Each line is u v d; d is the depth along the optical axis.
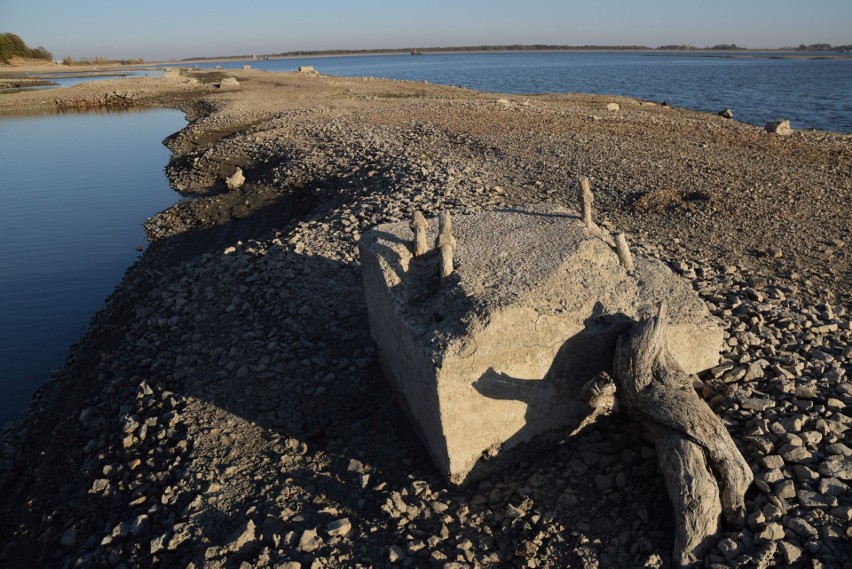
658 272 6.36
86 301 12.43
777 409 5.59
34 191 20.48
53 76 84.88
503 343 5.22
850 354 6.54
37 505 6.70
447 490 5.57
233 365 7.71
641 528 4.92
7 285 13.21
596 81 69.00
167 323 9.20
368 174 15.52
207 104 37.69
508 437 5.62
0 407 9.04
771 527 4.48
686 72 89.62
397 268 6.24
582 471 5.52
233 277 10.23
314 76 58.28
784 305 7.98
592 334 5.51
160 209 18.00
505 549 4.96
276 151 20.20
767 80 67.69
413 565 4.91
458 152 17.36
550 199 12.94
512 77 80.19
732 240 10.56
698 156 16.17
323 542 5.16
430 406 5.47
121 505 6.11
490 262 6.04
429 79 76.19
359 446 6.26
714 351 5.93
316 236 11.29
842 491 4.70
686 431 4.77
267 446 6.38
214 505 5.69
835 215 11.58
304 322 8.55
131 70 113.44
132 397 7.68
